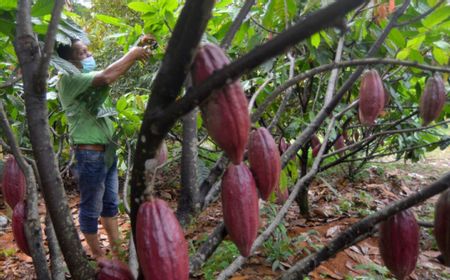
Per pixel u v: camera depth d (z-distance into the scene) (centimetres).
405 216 85
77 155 330
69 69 160
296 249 346
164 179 532
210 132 72
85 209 341
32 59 88
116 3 666
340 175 600
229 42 121
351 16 205
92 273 86
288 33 59
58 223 85
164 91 65
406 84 300
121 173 464
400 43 177
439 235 82
